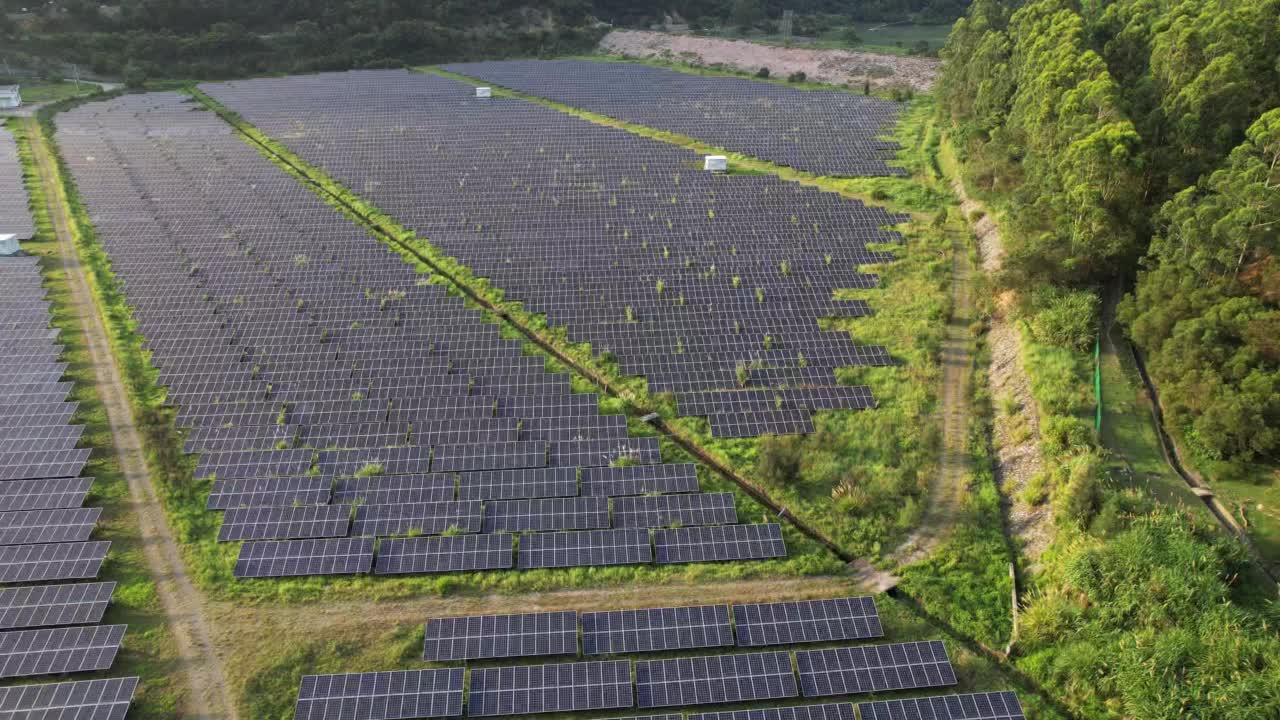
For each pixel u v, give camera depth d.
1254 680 32.72
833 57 172.25
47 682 37.94
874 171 105.75
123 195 100.44
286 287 75.88
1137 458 46.94
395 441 54.31
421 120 137.00
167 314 70.94
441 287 75.69
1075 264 61.09
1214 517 42.16
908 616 41.03
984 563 43.81
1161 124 68.06
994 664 38.75
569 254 82.31
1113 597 38.72
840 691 37.19
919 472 49.78
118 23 174.50
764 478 49.91
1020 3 141.38
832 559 44.53
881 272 76.62
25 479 50.31
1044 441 49.38
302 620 41.41
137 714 36.78
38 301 72.75
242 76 176.12
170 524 47.41
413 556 44.72
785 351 63.62
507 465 51.69
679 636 39.78
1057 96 75.31
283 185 104.56
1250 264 51.12
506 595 42.88
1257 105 64.19
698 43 191.62
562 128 129.88
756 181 101.88
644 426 56.28
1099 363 54.72
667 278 76.69
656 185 101.56
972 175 92.06
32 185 103.56
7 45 162.12
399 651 39.66
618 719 36.34
